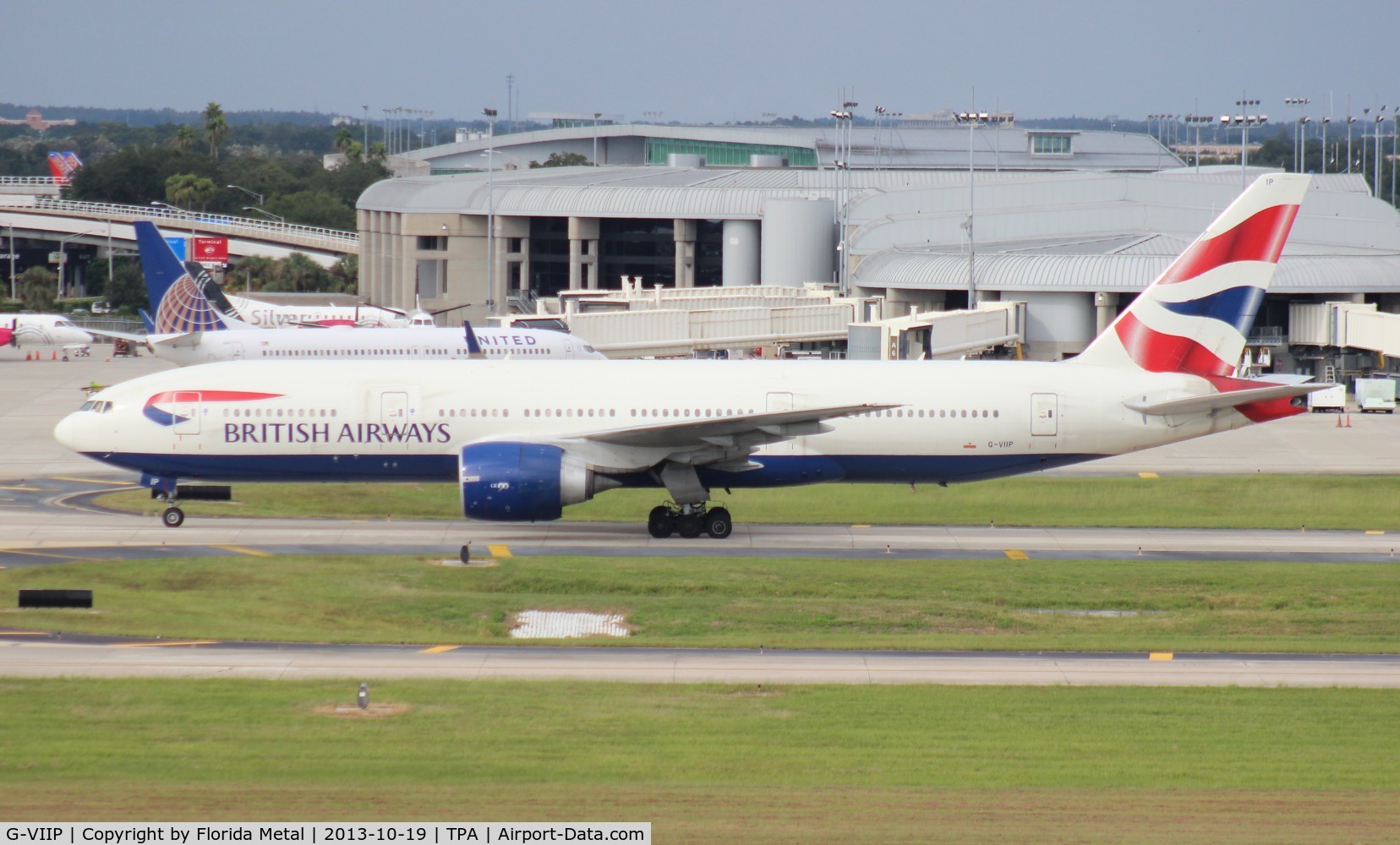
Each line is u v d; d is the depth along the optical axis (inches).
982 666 5713.6
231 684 5231.3
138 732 4603.8
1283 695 5255.9
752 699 5132.9
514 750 4463.6
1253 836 3735.2
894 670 5625.0
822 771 4301.2
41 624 6176.2
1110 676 5556.1
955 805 3973.9
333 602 6806.1
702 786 4138.8
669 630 6569.9
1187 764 4416.8
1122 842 3666.3
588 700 5088.6
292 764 4296.3
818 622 6707.7
